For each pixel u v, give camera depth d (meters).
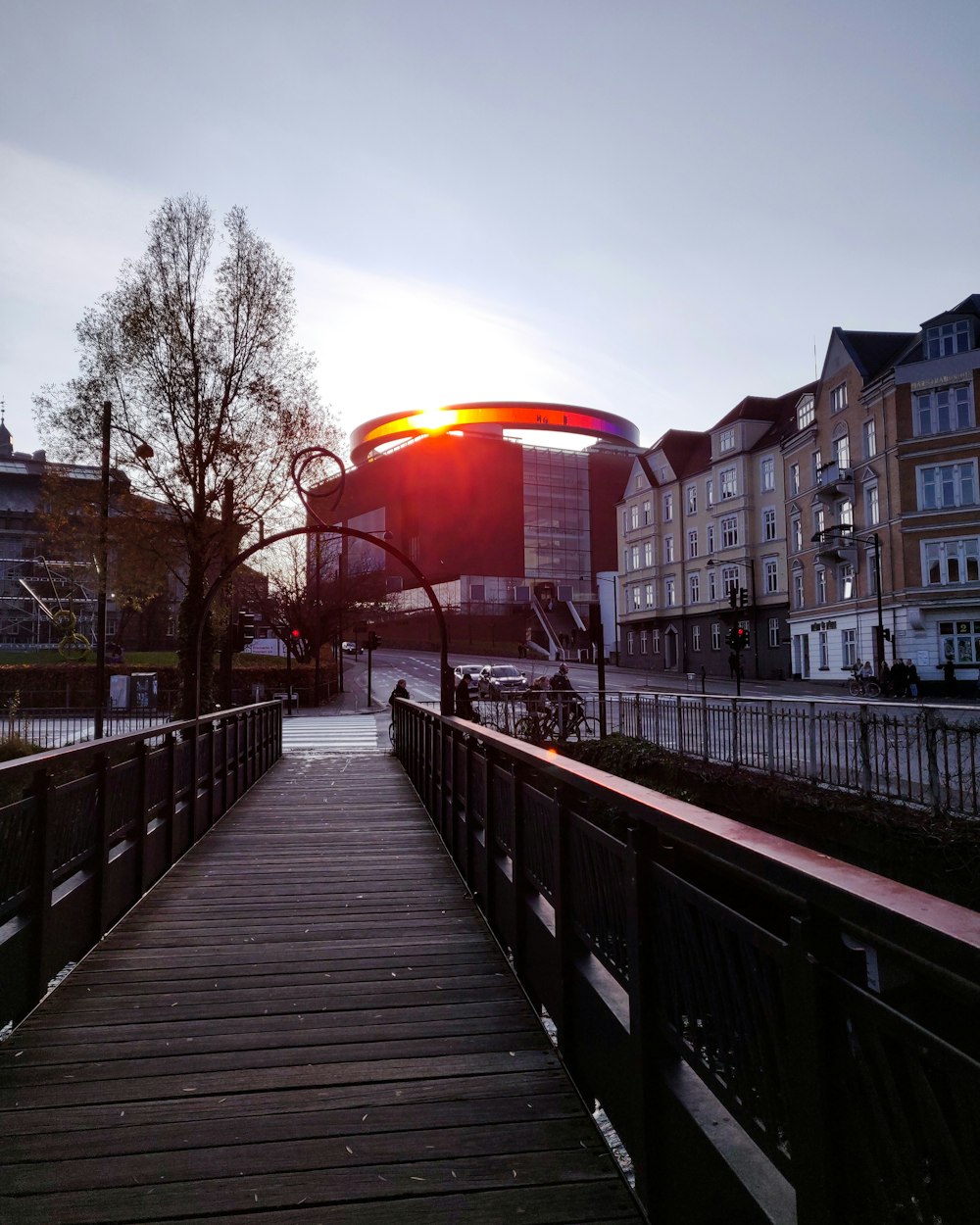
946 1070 1.21
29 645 56.09
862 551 38.50
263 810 10.99
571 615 89.69
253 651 60.75
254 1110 3.22
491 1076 3.53
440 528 94.12
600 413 103.75
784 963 1.68
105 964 4.99
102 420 22.69
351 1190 2.69
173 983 4.69
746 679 48.53
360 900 6.56
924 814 8.01
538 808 4.22
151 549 22.77
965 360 34.53
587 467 100.12
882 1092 1.40
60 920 4.61
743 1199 1.88
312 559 46.06
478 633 92.75
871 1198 1.43
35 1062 3.65
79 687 39.34
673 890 2.36
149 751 6.80
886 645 36.31
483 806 6.09
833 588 41.28
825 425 41.97
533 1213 2.58
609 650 75.75
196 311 24.03
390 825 9.90
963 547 34.22
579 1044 3.37
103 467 21.95
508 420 101.06
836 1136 1.52
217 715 9.73
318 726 29.66
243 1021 4.14
